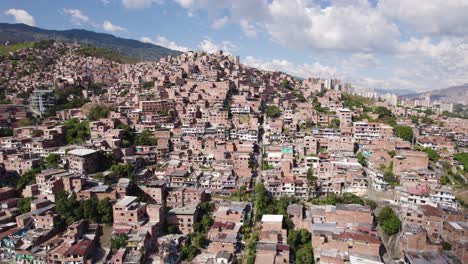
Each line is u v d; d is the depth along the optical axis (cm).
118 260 13725
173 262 14112
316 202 18500
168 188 19125
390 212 16175
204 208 17938
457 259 13500
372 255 13938
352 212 15875
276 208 17625
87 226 16112
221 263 13962
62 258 13888
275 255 13888
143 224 15938
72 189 17975
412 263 13100
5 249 14600
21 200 17475
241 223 16662
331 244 14462
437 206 16450
